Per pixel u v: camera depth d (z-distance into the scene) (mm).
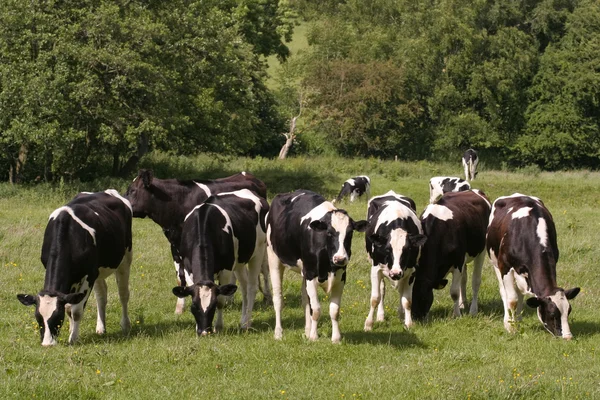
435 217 11641
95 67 28672
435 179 26016
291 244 10352
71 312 10180
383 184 35469
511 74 55125
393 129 55281
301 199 10578
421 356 9555
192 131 33562
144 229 19500
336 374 8820
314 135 55188
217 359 9375
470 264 15820
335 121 53281
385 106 53781
